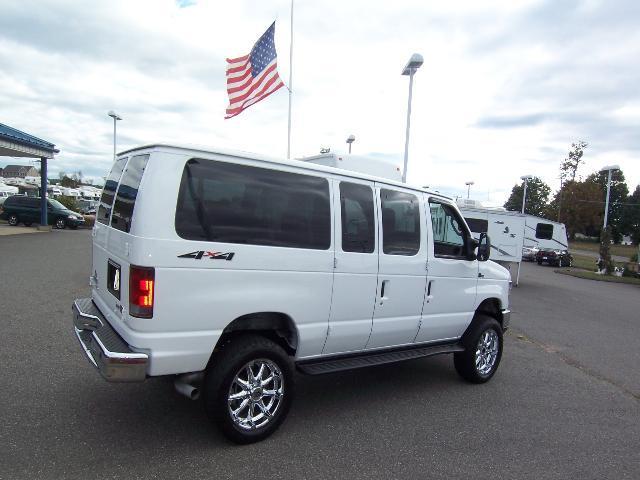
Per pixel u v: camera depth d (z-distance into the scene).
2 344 5.73
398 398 5.05
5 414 3.96
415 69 14.45
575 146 52.88
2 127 20.98
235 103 12.70
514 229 17.02
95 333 3.60
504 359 6.96
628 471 3.78
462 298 5.45
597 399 5.49
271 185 3.84
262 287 3.73
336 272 4.20
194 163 3.47
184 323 3.38
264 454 3.63
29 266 11.96
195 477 3.24
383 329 4.67
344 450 3.79
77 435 3.70
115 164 4.47
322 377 5.61
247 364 3.69
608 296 16.12
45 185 25.77
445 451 3.90
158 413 4.18
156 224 3.27
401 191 4.86
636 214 88.06
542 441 4.23
